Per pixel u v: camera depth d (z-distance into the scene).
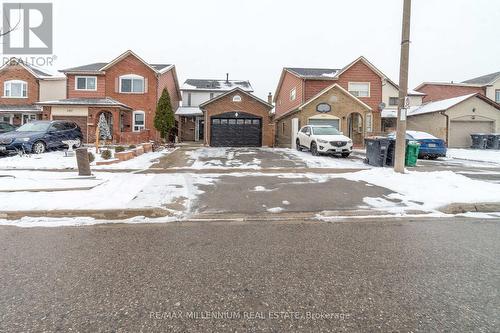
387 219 5.93
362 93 25.86
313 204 6.84
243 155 16.58
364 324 2.59
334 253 4.14
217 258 3.96
